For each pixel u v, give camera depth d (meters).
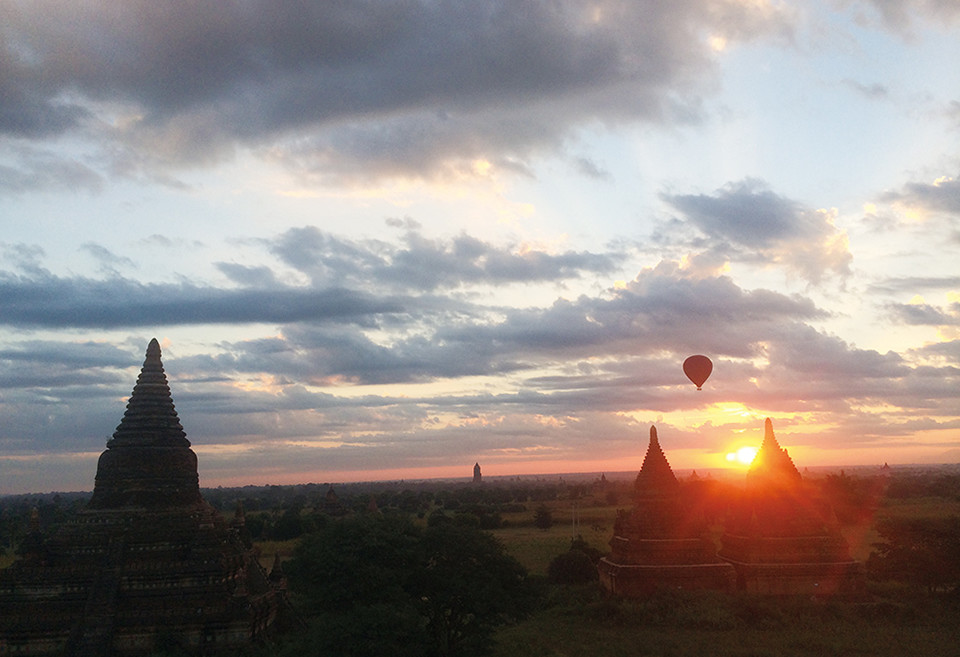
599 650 39.72
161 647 29.02
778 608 46.50
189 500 34.53
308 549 31.84
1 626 29.48
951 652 37.88
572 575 64.25
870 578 57.00
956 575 51.06
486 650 33.69
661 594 48.38
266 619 33.19
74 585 30.45
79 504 38.56
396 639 26.75
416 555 32.19
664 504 51.53
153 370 35.94
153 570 30.66
